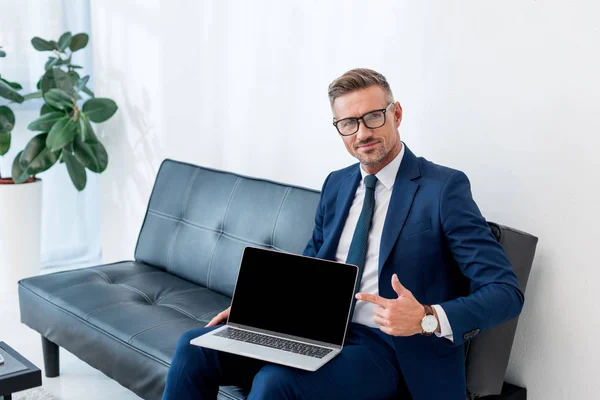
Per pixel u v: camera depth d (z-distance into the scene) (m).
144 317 2.30
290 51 2.86
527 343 2.13
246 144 3.13
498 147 2.18
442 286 1.81
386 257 1.81
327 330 1.81
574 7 1.96
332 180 2.10
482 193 2.24
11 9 3.79
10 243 3.66
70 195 4.19
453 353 1.78
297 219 2.40
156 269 2.87
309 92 2.82
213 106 3.25
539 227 2.09
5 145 3.66
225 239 2.62
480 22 2.19
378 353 1.80
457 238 1.75
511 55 2.12
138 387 2.12
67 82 3.58
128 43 3.65
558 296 2.06
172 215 2.87
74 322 2.38
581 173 1.99
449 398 1.75
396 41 2.46
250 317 1.91
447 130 2.33
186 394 1.81
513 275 1.72
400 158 1.90
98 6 3.79
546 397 2.10
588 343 2.00
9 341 3.12
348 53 2.63
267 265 1.94
